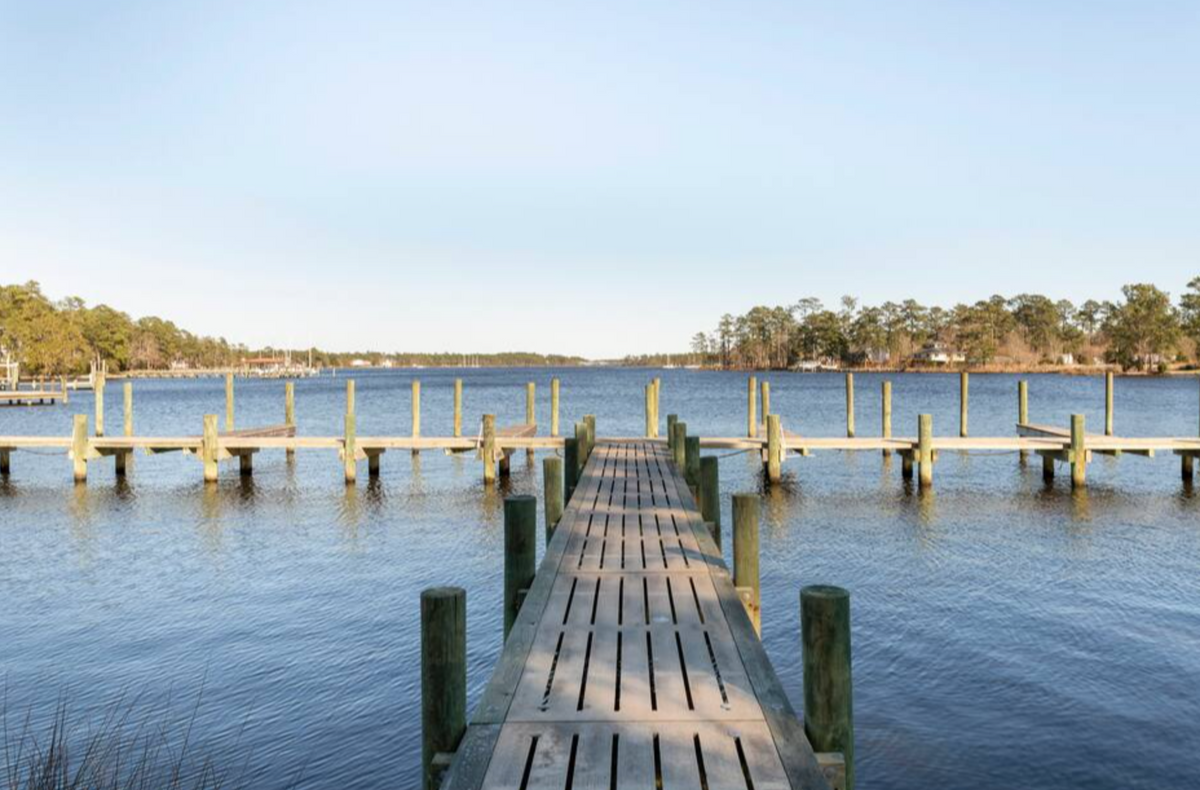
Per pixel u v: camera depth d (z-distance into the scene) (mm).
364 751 6809
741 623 5613
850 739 4102
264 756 6723
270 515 17625
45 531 15961
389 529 16094
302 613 10523
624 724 3994
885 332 152125
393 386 102000
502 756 3676
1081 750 6734
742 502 7312
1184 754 6641
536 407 55125
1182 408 50781
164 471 24594
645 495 11477
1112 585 11609
